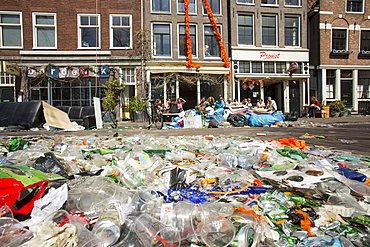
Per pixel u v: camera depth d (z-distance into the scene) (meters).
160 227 0.96
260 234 0.98
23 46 11.14
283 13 13.22
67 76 11.16
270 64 13.22
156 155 2.43
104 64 11.49
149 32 11.96
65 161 2.03
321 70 13.95
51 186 1.29
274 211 1.21
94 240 0.88
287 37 13.48
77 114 8.01
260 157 2.30
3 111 7.07
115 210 1.08
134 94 11.95
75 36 11.41
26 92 10.94
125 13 11.73
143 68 11.77
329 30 13.77
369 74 14.41
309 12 14.40
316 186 1.49
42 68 10.98
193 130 6.19
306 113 12.80
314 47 14.24
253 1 12.96
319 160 2.16
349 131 5.48
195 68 12.20
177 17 12.22
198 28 12.48
